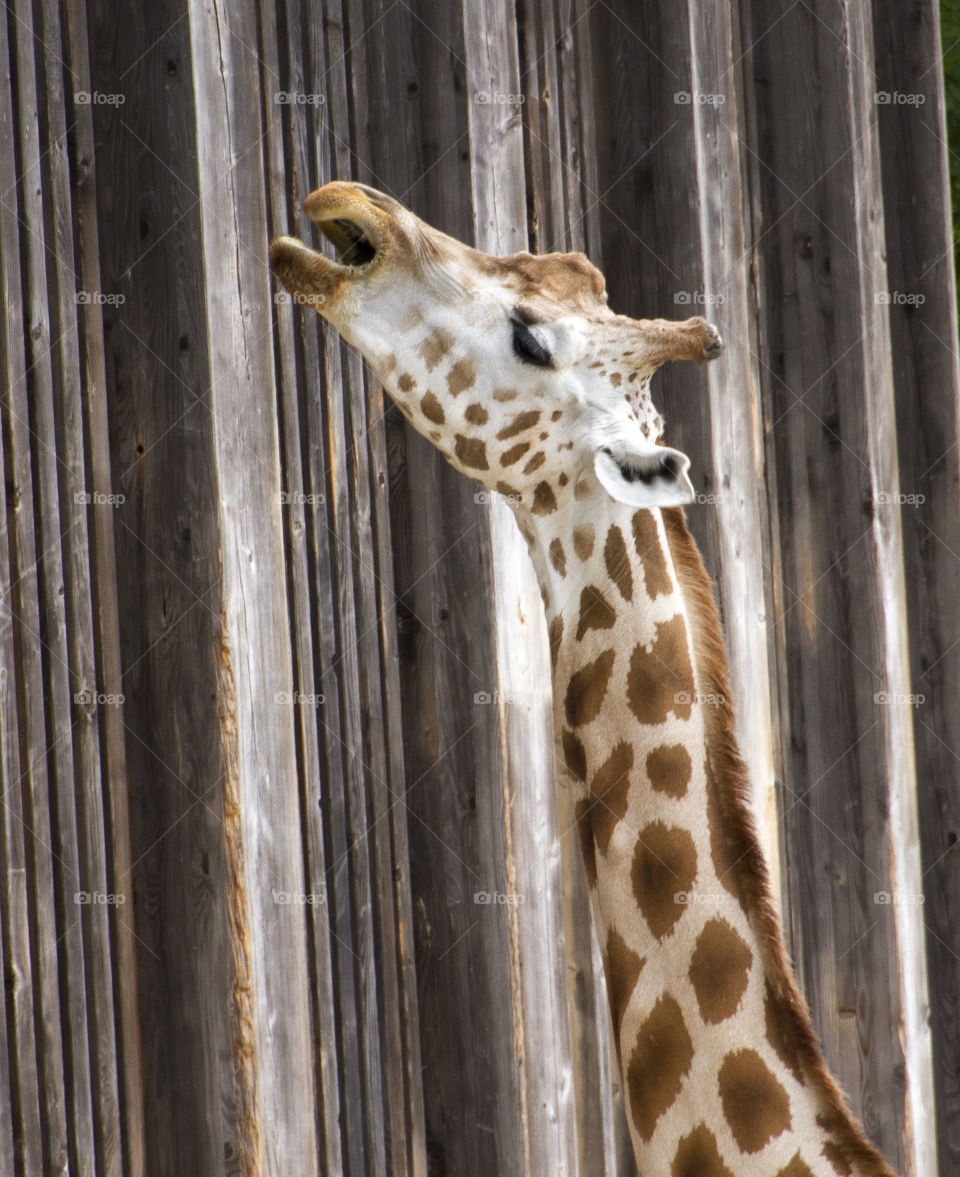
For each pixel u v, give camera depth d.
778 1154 4.34
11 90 5.30
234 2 5.87
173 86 5.57
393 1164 6.97
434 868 7.29
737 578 8.79
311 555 6.57
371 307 4.79
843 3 9.60
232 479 5.64
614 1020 4.67
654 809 4.59
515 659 7.32
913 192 10.95
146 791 5.70
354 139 7.07
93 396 5.66
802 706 9.99
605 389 4.79
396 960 7.14
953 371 10.94
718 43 8.92
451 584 7.23
